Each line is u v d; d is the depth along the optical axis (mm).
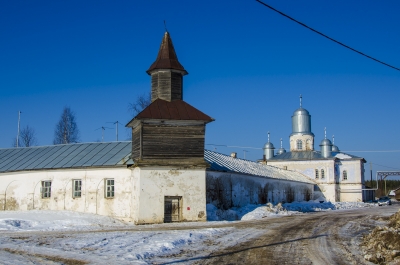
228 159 45781
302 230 23047
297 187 59750
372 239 18031
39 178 32750
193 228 23734
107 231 21656
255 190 44250
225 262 13758
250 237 19828
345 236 20891
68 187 31375
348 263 13906
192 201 28297
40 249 15461
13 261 13086
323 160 73500
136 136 29328
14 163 35312
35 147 38344
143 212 27125
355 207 56344
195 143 28906
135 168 28297
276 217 33219
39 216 27047
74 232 20938
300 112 79562
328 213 39219
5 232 20812
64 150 35594
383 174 98062
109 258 13945
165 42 31484
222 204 36125
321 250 16359
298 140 78688
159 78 30328
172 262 13680
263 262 13797
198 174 28656
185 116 28750
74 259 13734
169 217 27938
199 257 14609
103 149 33656
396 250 15070
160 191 27703
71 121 54500
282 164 75750
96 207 30016
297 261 14023
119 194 29359
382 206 57406
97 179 30375
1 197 34125
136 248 15891
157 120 28297
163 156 28203
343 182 74188
